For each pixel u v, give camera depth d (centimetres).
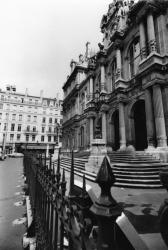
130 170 945
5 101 5622
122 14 2103
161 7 1385
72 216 150
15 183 1178
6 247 408
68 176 1116
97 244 110
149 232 346
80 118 2942
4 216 599
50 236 232
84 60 3397
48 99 6538
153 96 1281
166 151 1103
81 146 2850
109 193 119
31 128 5853
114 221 111
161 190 746
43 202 303
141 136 1712
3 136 5425
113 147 1923
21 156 4928
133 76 1730
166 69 1259
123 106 1705
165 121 1234
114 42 1928
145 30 1494
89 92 2608
